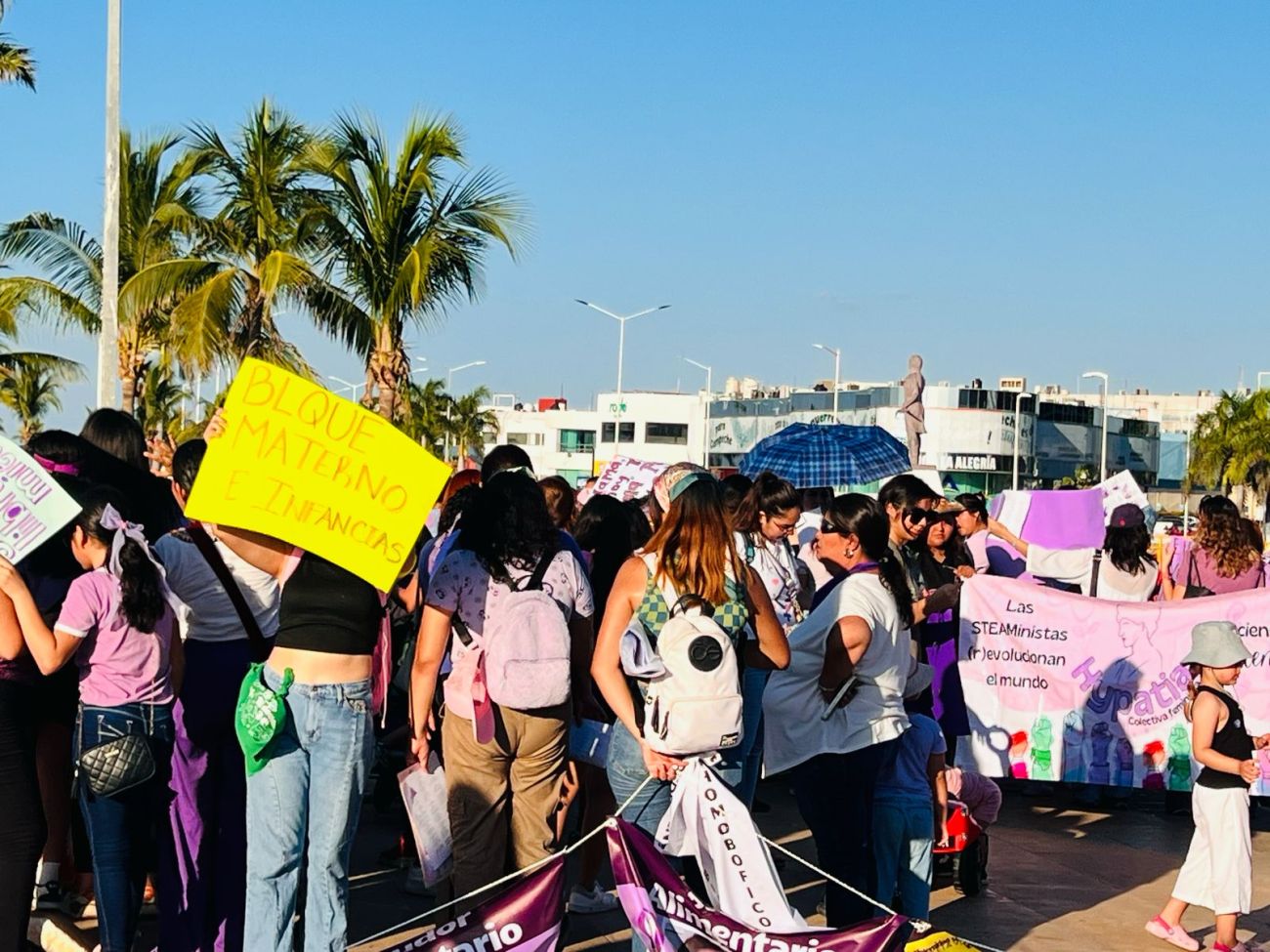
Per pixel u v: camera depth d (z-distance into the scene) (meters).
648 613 5.37
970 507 10.53
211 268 23.45
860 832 6.06
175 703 5.83
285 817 5.21
